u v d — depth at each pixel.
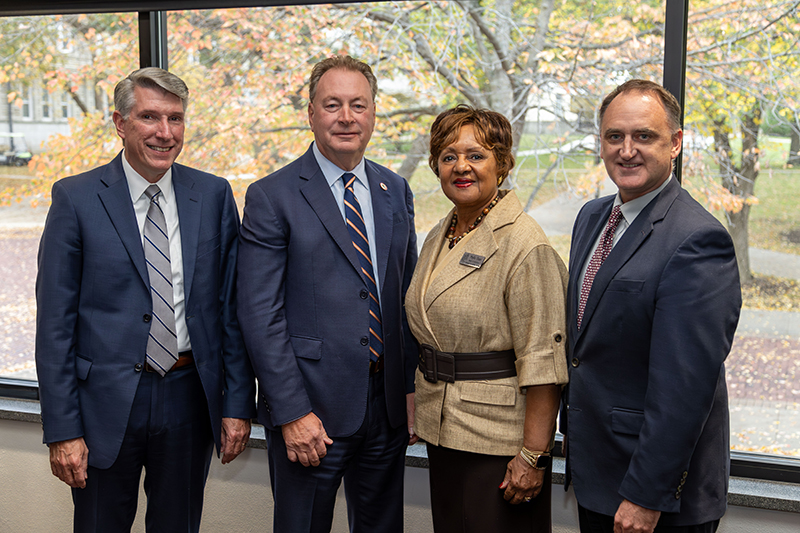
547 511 1.53
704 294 1.21
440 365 1.51
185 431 1.72
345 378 1.62
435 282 1.52
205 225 1.72
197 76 3.28
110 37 3.15
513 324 1.43
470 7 3.05
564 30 2.93
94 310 1.63
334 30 3.19
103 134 3.21
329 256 1.62
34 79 3.18
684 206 1.32
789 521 1.82
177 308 1.68
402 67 3.18
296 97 3.24
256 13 3.20
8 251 3.15
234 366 1.77
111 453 1.62
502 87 3.06
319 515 1.69
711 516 1.33
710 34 2.56
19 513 2.42
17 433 2.40
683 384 1.21
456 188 1.48
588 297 1.39
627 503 1.29
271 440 1.71
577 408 1.42
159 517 1.77
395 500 1.80
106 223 1.63
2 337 3.06
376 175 1.78
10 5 2.30
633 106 1.31
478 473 1.48
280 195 1.64
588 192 2.94
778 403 2.37
